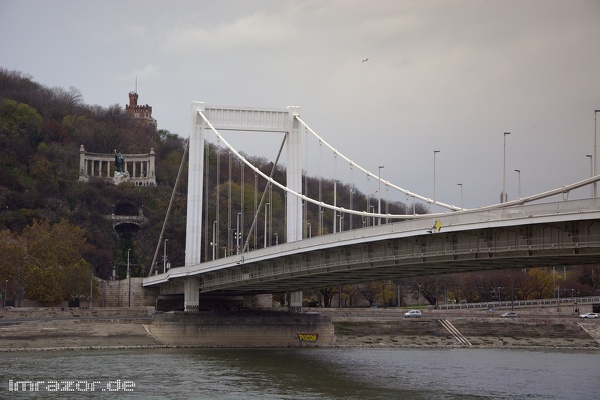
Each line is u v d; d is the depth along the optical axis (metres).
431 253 88.88
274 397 87.56
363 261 100.56
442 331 170.62
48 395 87.00
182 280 164.12
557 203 73.50
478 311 196.25
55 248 190.12
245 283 135.38
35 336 140.12
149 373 105.38
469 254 84.50
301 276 116.75
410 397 88.19
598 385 99.12
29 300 180.38
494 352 149.50
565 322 174.88
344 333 165.88
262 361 123.25
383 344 162.12
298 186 157.12
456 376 107.06
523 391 93.44
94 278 193.75
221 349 145.88
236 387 94.31
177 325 148.88
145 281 193.25
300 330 156.75
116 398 85.75
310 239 109.81
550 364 125.19
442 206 108.25
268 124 158.75
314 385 96.81
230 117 159.00
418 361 127.44
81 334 143.75
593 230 72.44
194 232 156.50
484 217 80.25
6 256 179.88
